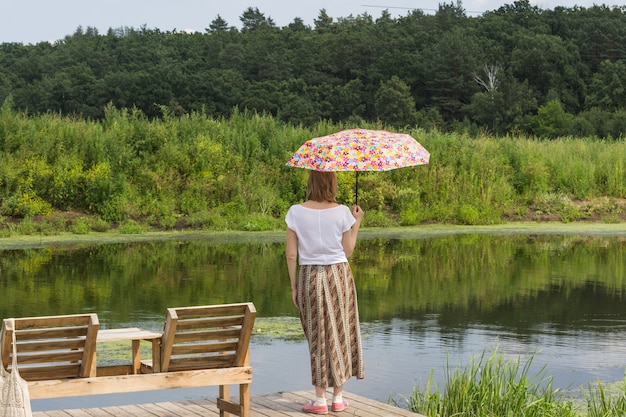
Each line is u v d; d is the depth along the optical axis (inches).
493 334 435.5
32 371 232.5
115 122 1072.2
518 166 1173.1
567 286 582.2
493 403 282.5
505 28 4441.4
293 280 261.4
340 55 4202.8
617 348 406.0
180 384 244.5
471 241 857.5
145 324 443.8
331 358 259.6
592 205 1127.0
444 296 542.9
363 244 824.9
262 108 3472.0
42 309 482.0
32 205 922.7
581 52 4138.8
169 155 1022.4
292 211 260.1
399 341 418.3
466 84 3946.9
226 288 561.0
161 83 3452.3
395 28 4783.5
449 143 1171.3
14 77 3732.8
